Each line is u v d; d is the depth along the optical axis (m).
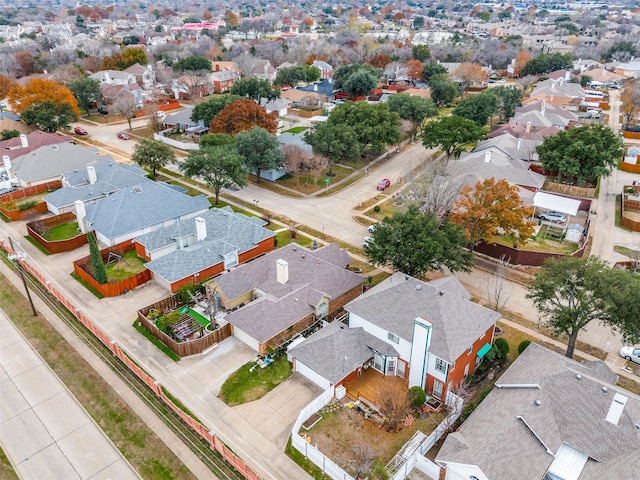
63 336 41.22
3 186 70.75
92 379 36.56
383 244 44.94
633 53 175.38
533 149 79.06
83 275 48.78
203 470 29.34
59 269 51.19
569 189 70.94
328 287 43.97
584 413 28.78
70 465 29.80
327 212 64.75
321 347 36.12
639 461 25.92
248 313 39.97
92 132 101.75
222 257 49.84
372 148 82.06
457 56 176.25
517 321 43.22
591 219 62.97
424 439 30.36
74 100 101.38
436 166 64.19
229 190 72.12
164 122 101.75
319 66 155.88
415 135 98.56
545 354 33.84
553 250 54.78
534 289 38.66
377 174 79.38
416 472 29.30
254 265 46.91
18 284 48.69
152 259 52.06
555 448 27.36
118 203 57.03
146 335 41.16
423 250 42.97
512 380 32.19
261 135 72.25
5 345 40.22
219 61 172.88
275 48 190.12
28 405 34.31
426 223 45.31
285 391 35.38
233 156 64.94
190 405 34.16
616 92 136.38
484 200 50.00
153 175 75.50
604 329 42.06
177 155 87.19
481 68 144.38
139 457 30.27
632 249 54.81
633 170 80.00
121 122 110.25
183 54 176.62
